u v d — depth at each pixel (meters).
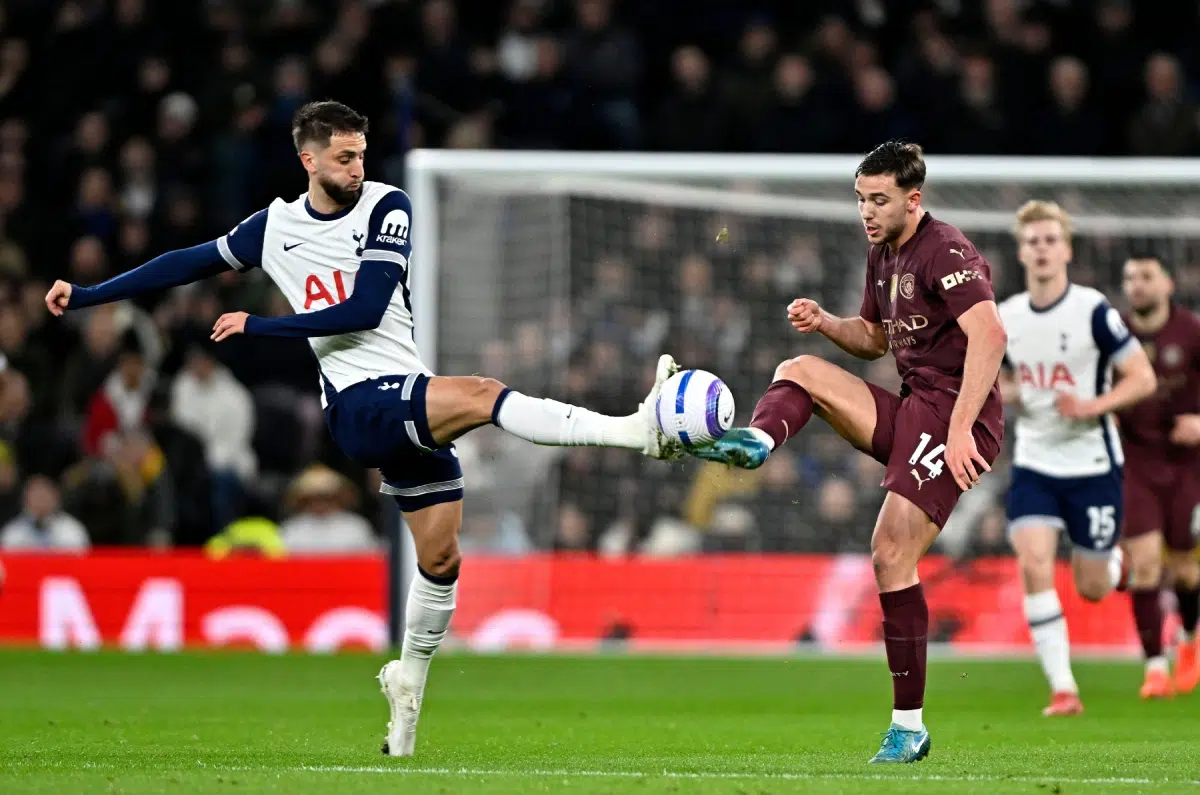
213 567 44.31
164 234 54.53
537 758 19.45
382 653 42.03
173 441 47.84
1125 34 60.00
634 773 17.33
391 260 18.42
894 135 54.94
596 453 46.91
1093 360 28.84
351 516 46.88
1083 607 43.53
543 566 44.22
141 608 44.31
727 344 48.97
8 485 47.22
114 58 60.69
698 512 47.31
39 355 51.81
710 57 61.59
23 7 61.78
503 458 45.94
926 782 16.20
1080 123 55.66
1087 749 21.02
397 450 18.45
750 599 44.22
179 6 61.28
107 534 46.44
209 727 24.56
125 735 23.03
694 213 49.12
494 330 46.38
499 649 43.88
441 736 23.23
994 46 57.88
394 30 57.53
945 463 18.67
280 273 19.06
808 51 57.25
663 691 33.34
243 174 54.59
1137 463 32.22
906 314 19.08
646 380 48.25
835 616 44.25
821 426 48.09
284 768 17.78
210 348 50.91
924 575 44.16
